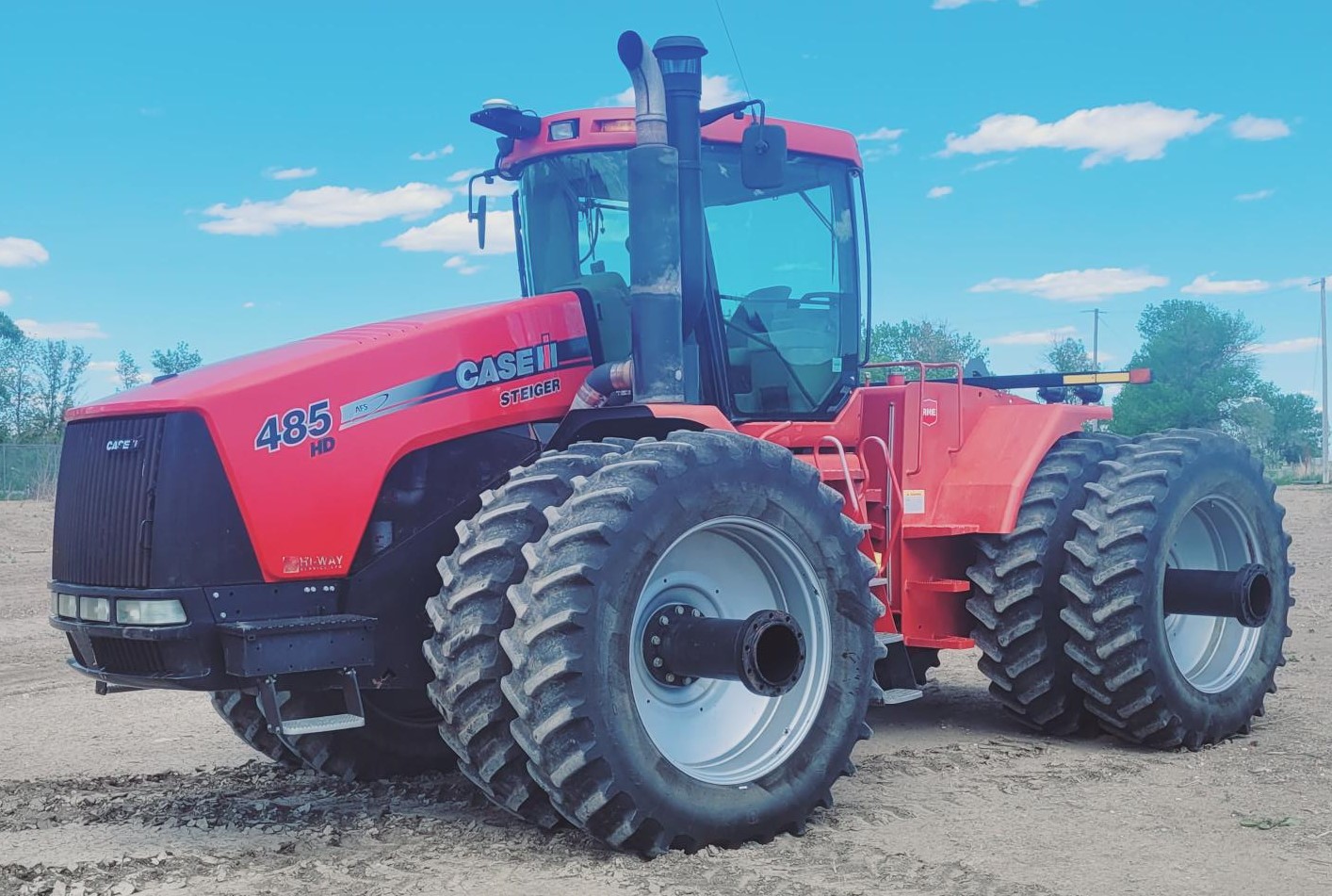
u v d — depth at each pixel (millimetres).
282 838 4398
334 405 4418
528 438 4953
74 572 4414
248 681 4156
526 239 5867
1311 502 28406
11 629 10828
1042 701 5883
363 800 4996
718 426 4859
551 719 3928
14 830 4562
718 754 4480
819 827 4469
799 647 4367
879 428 5984
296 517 4293
